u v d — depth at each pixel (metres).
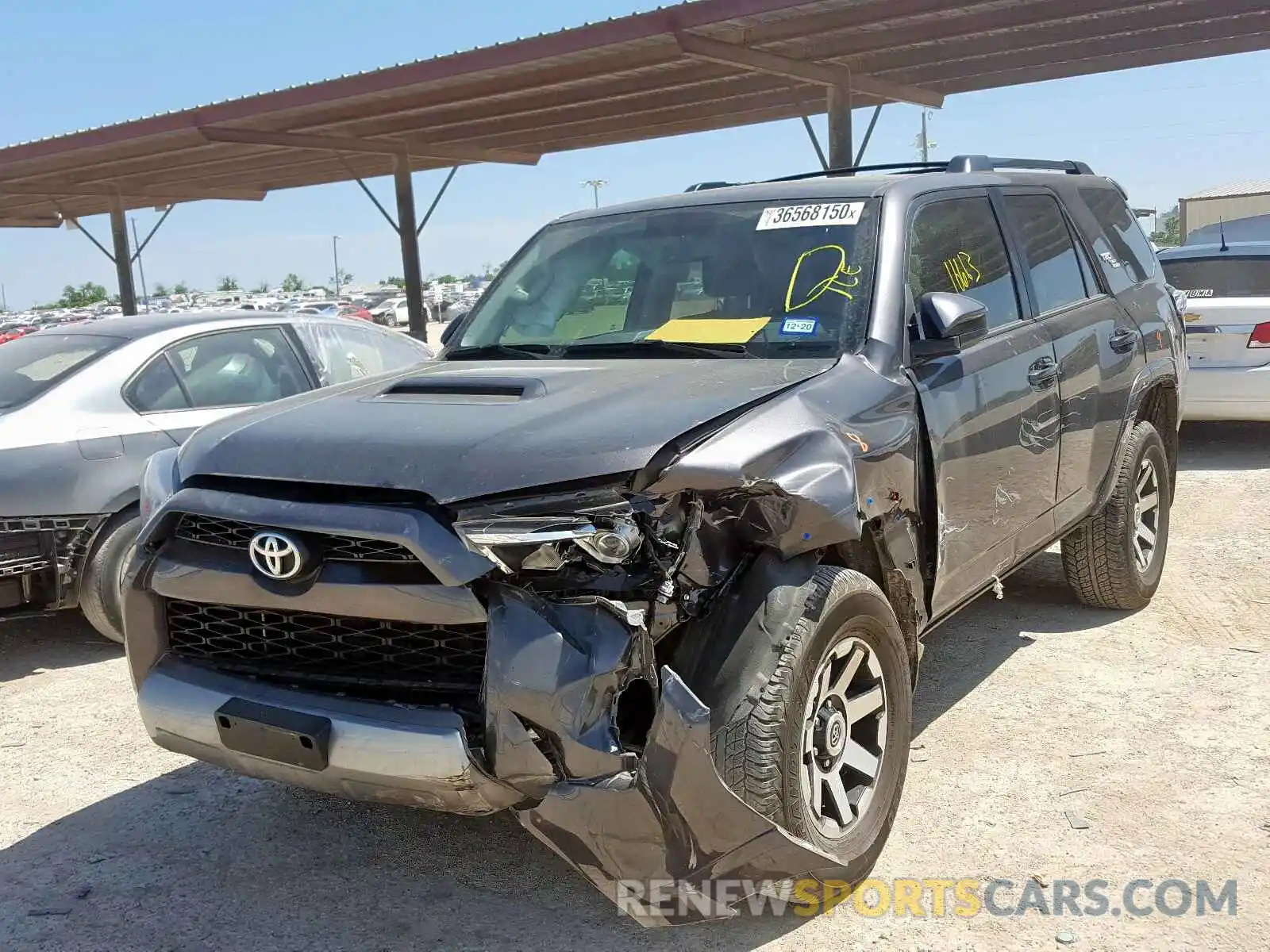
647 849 2.58
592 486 2.69
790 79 14.68
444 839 3.61
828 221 3.95
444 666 2.77
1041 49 13.95
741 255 3.98
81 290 102.38
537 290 4.37
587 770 2.54
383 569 2.73
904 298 3.70
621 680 2.58
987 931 2.94
